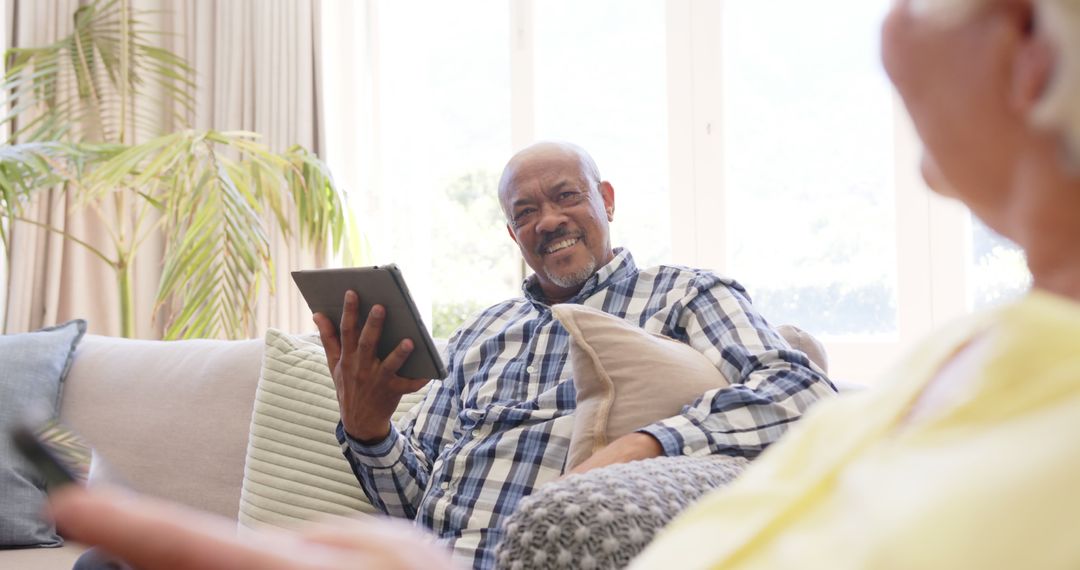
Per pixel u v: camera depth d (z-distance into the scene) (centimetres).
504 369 202
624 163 396
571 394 187
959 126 40
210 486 239
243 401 242
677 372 170
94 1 414
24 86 402
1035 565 30
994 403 35
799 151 372
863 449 41
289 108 404
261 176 367
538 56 405
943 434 36
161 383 253
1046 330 35
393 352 175
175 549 30
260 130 407
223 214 330
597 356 172
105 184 317
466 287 418
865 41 363
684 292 194
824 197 369
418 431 210
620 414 167
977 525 32
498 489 182
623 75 396
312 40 406
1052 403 34
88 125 416
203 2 419
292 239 402
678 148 381
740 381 175
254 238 335
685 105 380
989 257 345
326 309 182
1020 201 39
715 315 187
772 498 44
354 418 185
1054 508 31
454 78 420
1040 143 38
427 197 422
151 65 423
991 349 37
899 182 353
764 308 377
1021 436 33
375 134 414
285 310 400
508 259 412
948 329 45
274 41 406
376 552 34
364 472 193
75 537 30
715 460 132
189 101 420
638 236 393
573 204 210
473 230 417
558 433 182
